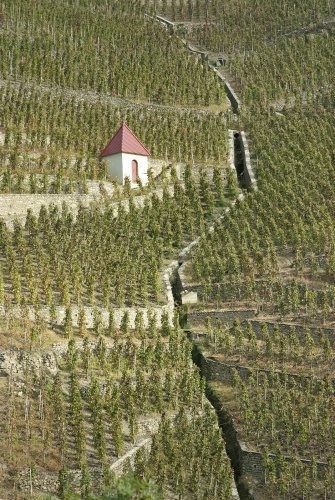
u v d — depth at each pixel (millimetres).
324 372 108625
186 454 94688
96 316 113375
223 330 116812
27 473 86625
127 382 101125
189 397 103688
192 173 167125
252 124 186750
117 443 92688
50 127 167250
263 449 96750
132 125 177875
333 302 120562
